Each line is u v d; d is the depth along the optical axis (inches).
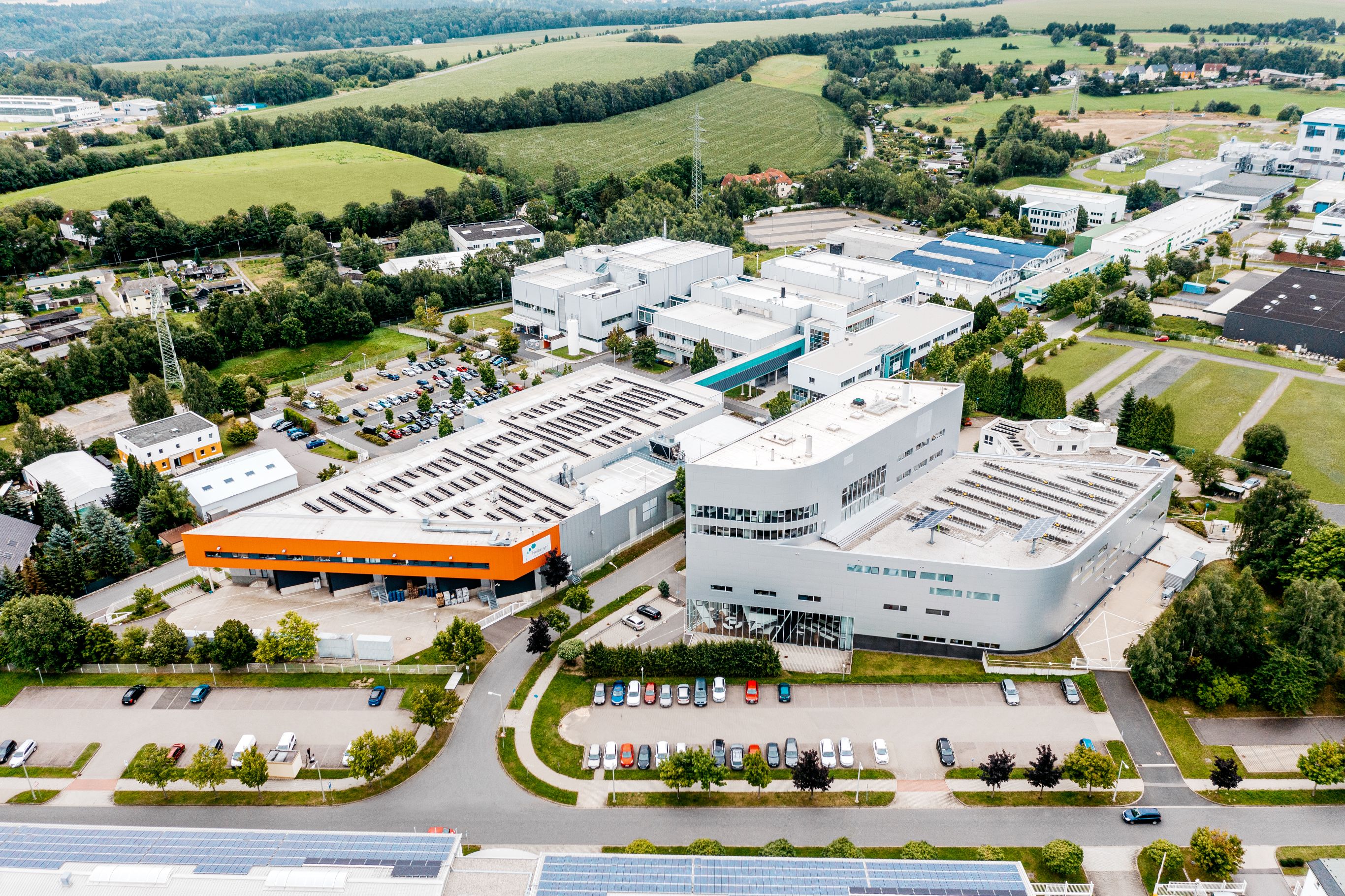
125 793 4648.1
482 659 5561.0
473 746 4899.1
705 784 4419.3
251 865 3646.7
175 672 5561.0
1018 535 5570.9
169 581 6614.2
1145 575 6264.8
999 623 5374.0
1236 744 4788.4
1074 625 5713.6
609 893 3545.8
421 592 6299.2
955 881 3590.1
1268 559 6038.4
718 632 5836.6
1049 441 6889.8
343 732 5017.2
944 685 5270.7
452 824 4399.6
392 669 5477.4
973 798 4483.3
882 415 6240.2
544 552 6092.5
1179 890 3956.7
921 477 6565.0
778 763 4682.6
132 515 7475.4
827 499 5649.6
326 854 3695.9
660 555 6678.2
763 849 4190.5
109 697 5359.3
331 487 6840.6
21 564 6550.2
